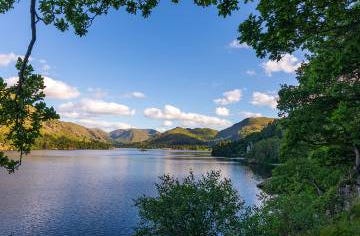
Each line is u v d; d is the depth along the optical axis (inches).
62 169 5644.7
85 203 2687.0
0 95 318.0
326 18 367.2
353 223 691.4
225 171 5629.9
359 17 367.6
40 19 295.3
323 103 927.7
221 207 792.9
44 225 2038.6
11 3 301.7
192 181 836.6
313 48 416.5
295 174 1508.4
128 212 2393.0
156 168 6304.1
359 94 764.0
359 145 1026.1
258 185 3673.7
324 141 1035.3
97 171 5477.4
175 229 787.4
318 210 849.5
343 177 1210.0
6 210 2384.4
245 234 746.8
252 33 374.6
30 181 3907.5
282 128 1020.5
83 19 324.8
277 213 756.0
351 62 471.2
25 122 341.1
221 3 328.8
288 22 361.4
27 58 298.4
